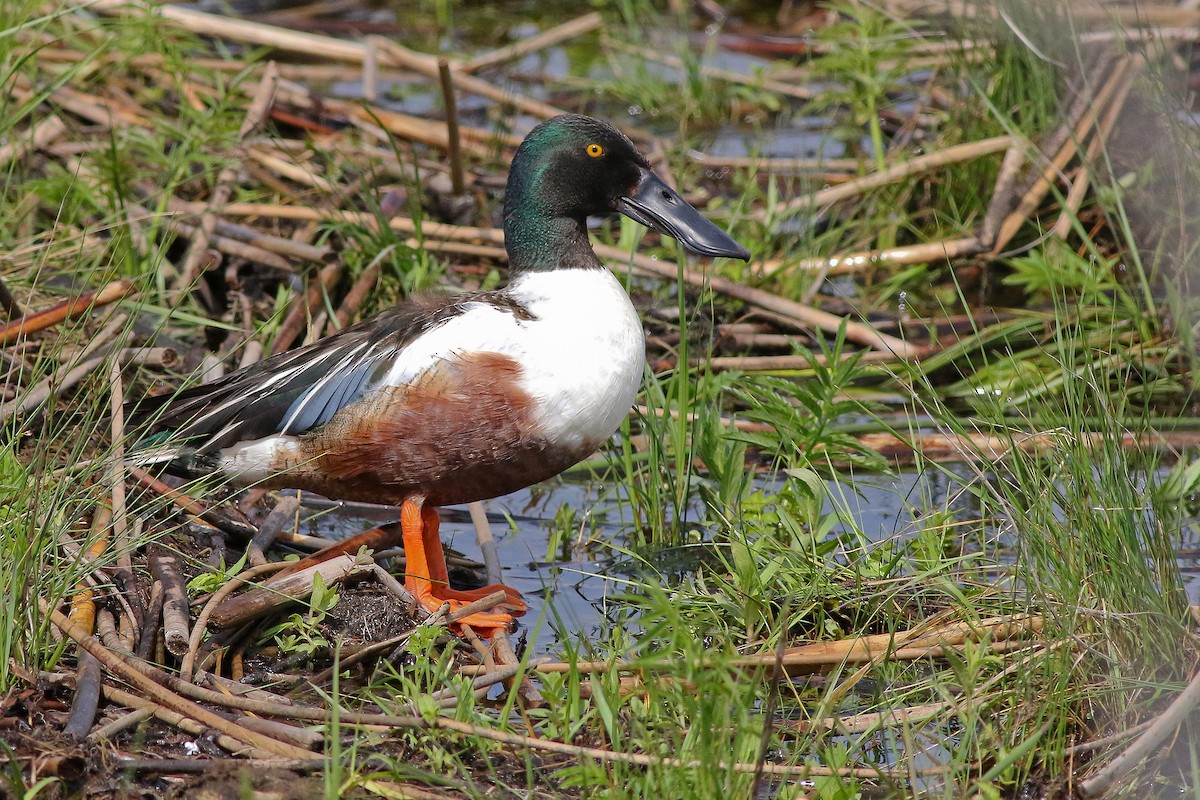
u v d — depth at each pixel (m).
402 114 16.09
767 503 9.34
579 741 7.05
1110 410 8.95
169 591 8.01
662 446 9.88
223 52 16.17
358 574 8.45
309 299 11.61
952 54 14.90
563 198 9.07
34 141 13.34
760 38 19.27
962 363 12.20
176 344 11.37
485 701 7.56
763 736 6.38
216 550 9.00
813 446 9.86
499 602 8.37
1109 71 13.58
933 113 15.23
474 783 6.74
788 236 14.08
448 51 19.02
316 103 15.56
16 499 7.90
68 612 7.78
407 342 8.52
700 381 10.62
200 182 13.64
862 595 8.37
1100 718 7.18
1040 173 13.48
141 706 7.04
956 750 6.98
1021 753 6.61
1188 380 11.41
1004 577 8.37
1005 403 9.95
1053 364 11.91
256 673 7.82
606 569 9.34
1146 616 7.32
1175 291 11.26
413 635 7.66
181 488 8.69
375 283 12.03
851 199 14.40
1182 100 13.38
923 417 11.27
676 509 9.59
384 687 7.71
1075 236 13.55
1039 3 13.91
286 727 6.91
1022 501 9.25
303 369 8.66
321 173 14.03
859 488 10.35
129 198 12.81
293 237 12.68
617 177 9.28
